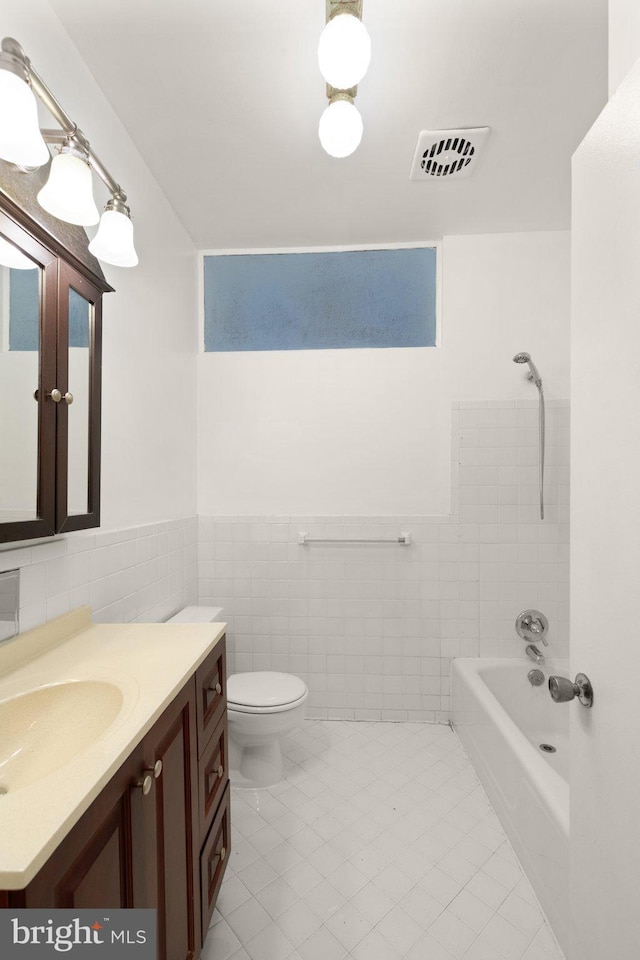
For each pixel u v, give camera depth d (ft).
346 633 7.79
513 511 7.66
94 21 4.09
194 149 5.65
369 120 5.20
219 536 7.91
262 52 4.36
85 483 4.05
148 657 3.50
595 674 2.63
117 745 2.29
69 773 2.08
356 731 7.36
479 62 4.50
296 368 7.94
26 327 3.34
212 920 4.06
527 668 7.34
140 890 2.47
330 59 3.30
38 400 3.42
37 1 3.82
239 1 3.87
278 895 4.32
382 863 4.70
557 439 7.64
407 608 7.73
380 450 7.85
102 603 4.77
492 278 7.72
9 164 3.05
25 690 2.93
